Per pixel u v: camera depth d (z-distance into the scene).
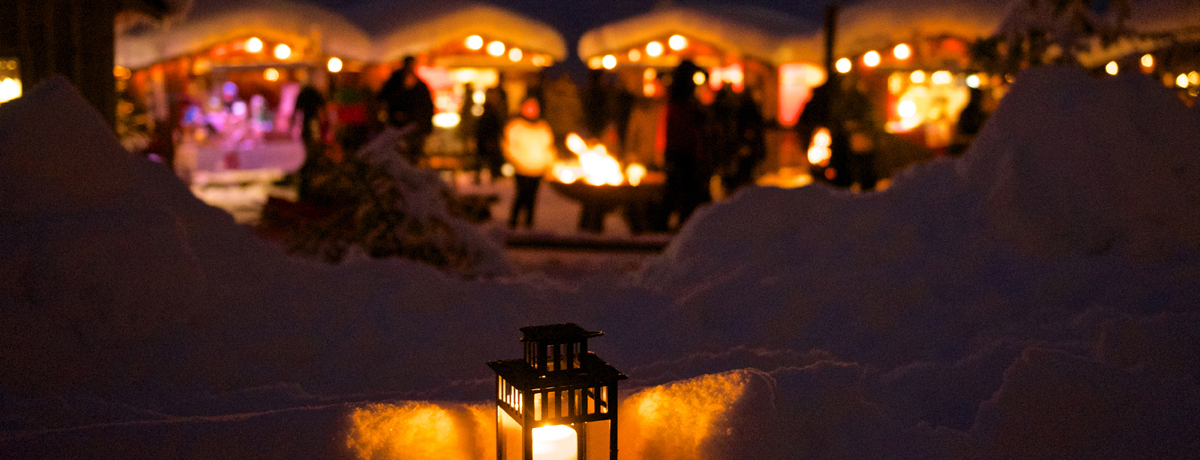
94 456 2.29
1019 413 2.59
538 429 2.27
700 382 2.64
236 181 14.97
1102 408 2.58
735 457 2.41
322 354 3.57
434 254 5.96
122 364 3.15
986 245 4.22
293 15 17.33
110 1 8.95
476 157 14.83
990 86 8.60
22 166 3.34
